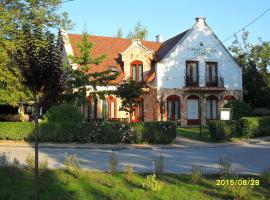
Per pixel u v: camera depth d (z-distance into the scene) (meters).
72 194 10.53
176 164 17.16
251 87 46.25
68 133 27.06
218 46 43.38
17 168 13.79
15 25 27.31
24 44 10.43
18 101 28.31
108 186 11.48
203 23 42.91
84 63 32.28
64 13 30.16
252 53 48.53
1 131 27.45
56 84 10.54
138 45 41.72
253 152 22.62
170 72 41.03
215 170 15.04
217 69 43.19
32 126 27.42
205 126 39.97
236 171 14.51
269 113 44.59
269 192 11.18
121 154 21.25
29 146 25.22
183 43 41.84
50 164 16.08
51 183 11.67
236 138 30.31
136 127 27.33
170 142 27.59
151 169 15.05
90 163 16.98
